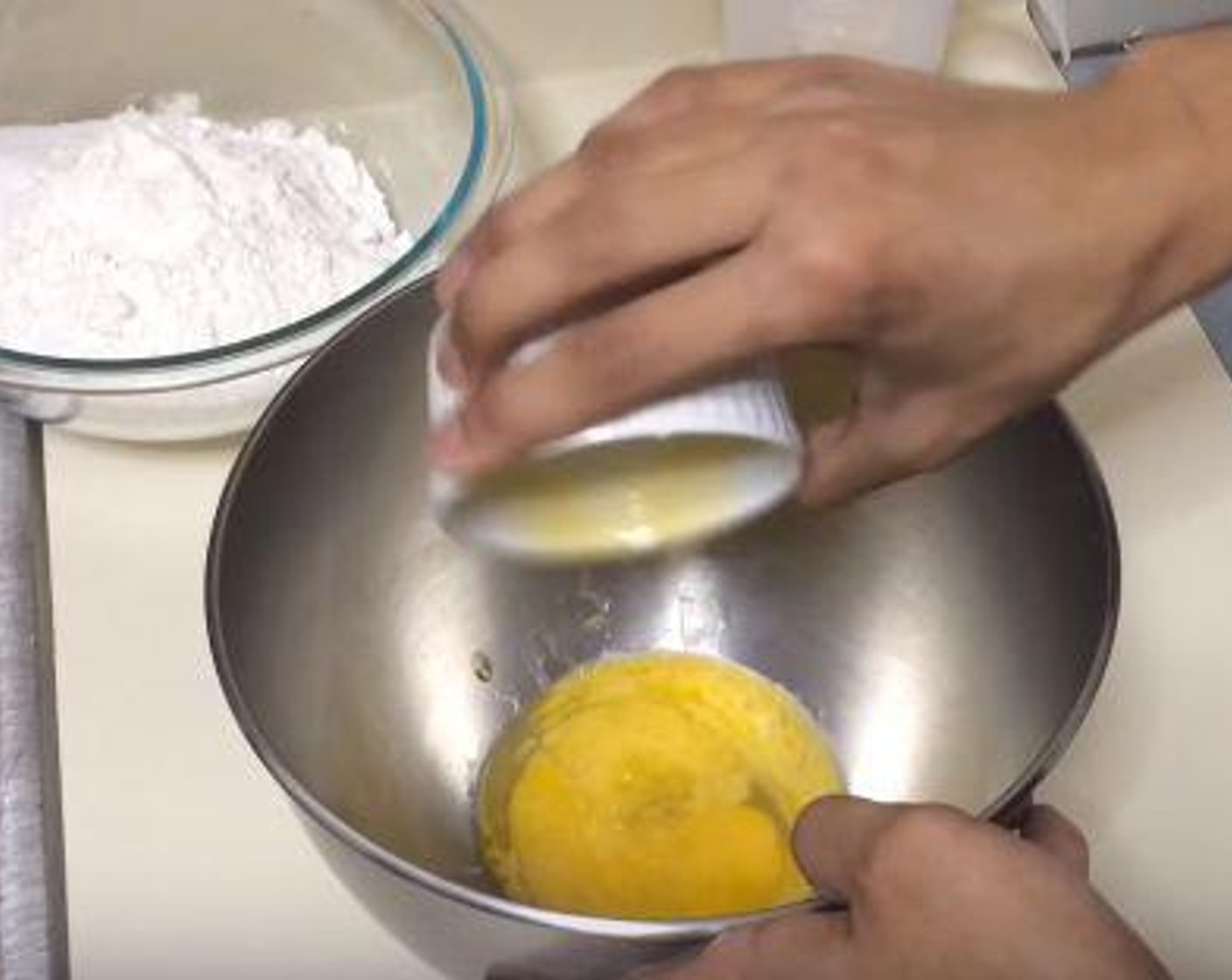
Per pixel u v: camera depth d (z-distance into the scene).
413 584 0.62
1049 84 0.75
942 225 0.46
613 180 0.47
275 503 0.56
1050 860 0.46
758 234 0.46
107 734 0.60
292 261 0.66
